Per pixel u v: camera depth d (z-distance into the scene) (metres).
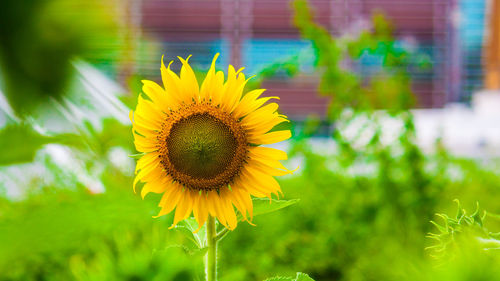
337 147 2.02
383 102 1.94
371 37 2.04
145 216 1.15
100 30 1.16
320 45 2.04
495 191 1.99
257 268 1.55
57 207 1.05
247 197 1.03
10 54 1.13
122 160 1.44
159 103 1.04
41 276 1.21
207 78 1.05
